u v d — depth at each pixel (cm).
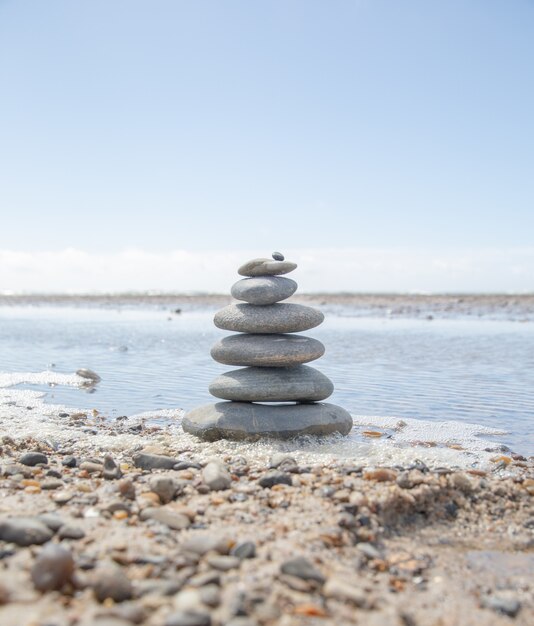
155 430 65
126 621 24
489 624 28
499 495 44
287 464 48
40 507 37
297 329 62
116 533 34
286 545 33
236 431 58
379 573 32
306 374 62
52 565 27
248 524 36
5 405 79
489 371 110
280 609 26
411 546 36
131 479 44
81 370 104
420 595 30
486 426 69
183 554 31
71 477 45
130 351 142
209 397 87
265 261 64
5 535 31
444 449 57
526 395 87
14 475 44
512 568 34
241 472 47
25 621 24
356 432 66
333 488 41
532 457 57
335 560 32
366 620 26
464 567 34
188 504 39
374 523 37
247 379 61
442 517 41
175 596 27
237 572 29
